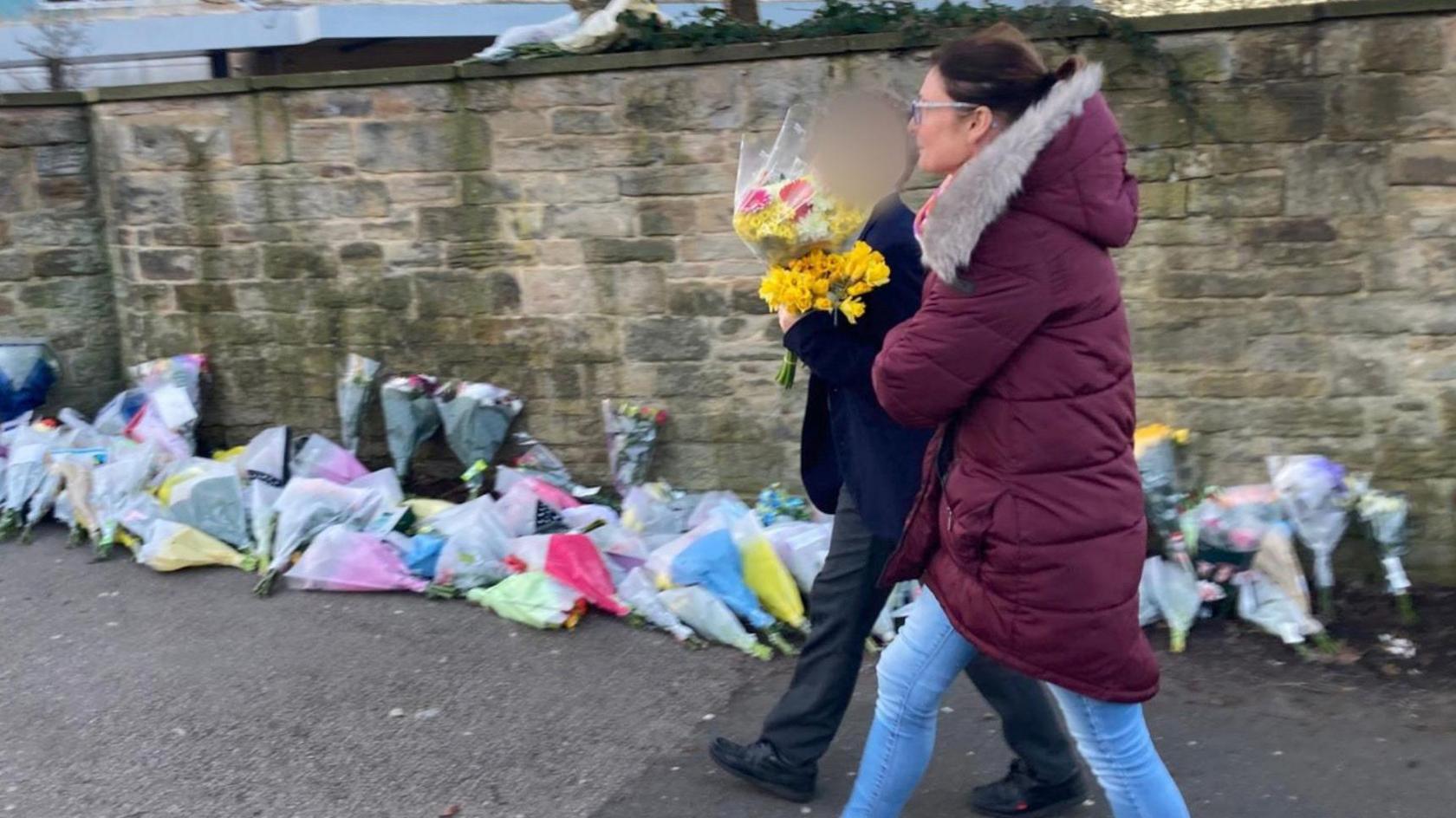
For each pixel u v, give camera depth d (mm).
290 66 9359
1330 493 4312
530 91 5086
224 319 5777
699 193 4980
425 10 8391
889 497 2896
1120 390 2389
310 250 5559
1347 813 3205
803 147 2941
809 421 3145
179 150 5648
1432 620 4207
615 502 5258
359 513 4938
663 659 4141
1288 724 3643
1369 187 4223
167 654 4195
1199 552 4309
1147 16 4348
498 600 4418
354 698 3898
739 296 5027
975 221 2240
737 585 4336
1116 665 2424
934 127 2467
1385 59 4133
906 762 2789
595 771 3480
